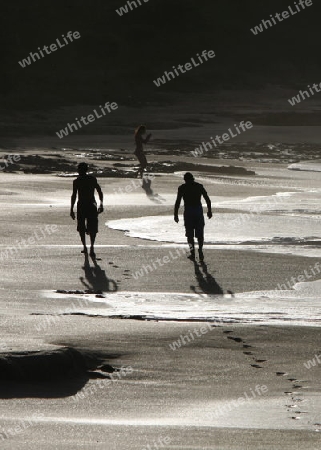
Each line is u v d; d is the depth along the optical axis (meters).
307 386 26.56
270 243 60.44
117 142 177.62
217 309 39.31
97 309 38.66
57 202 84.44
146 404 24.42
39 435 20.31
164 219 71.88
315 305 40.75
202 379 27.25
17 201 84.25
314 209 80.12
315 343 32.19
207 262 52.44
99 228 66.94
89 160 130.75
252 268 50.59
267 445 20.03
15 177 106.44
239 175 122.56
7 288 43.91
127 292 43.66
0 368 26.16
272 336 33.12
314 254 55.72
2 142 165.75
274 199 89.44
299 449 19.69
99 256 54.25
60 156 134.25
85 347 30.48
